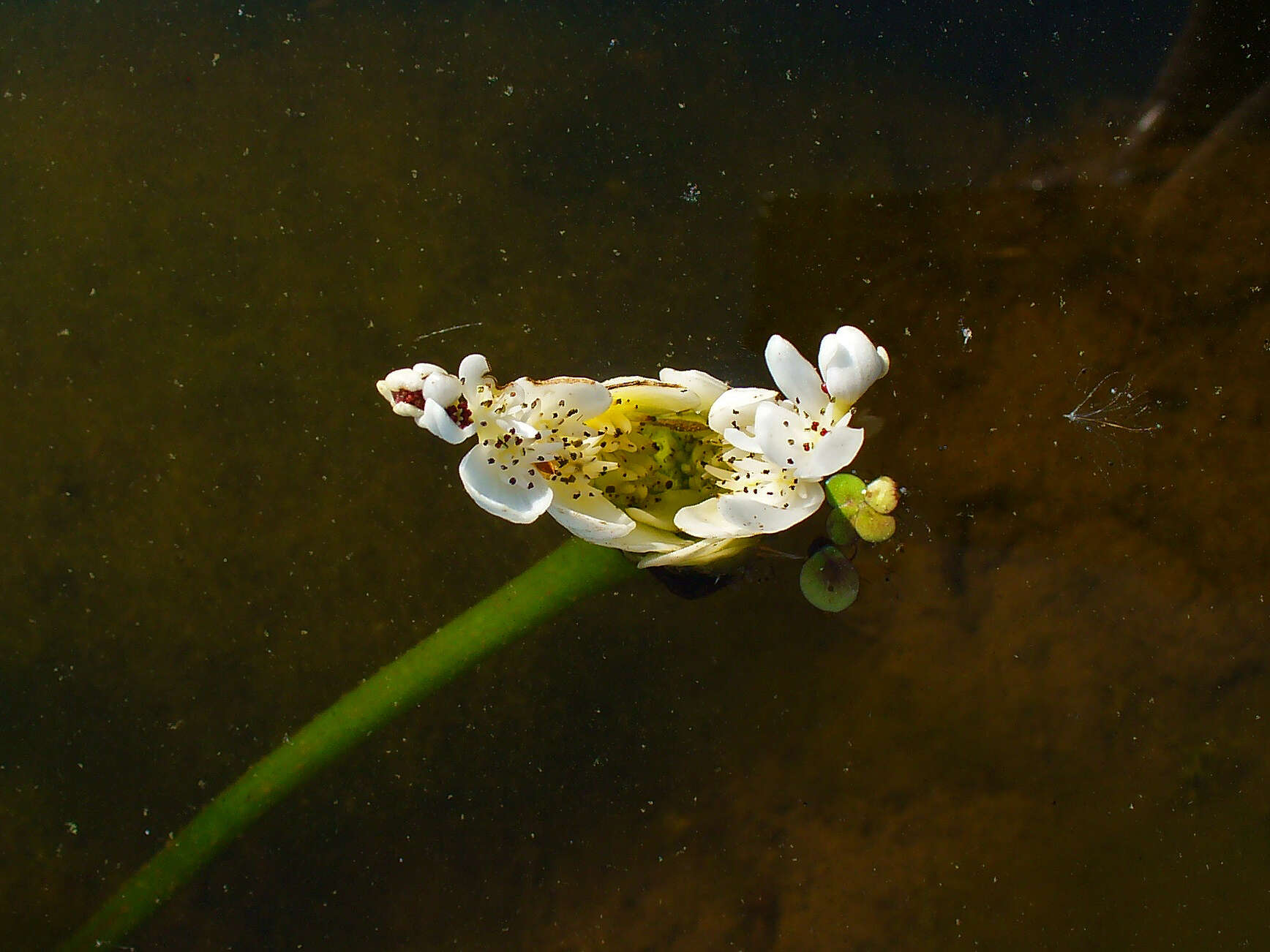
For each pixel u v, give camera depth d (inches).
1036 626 18.1
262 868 18.3
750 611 18.1
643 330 18.4
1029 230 18.5
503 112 18.8
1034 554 18.2
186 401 18.7
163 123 19.0
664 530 17.3
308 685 18.4
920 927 18.0
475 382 16.6
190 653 18.6
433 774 18.3
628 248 18.6
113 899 18.2
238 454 18.7
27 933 18.3
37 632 18.7
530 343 18.5
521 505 16.9
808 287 18.4
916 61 18.7
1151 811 18.1
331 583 18.5
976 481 18.2
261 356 18.7
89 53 19.1
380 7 19.0
